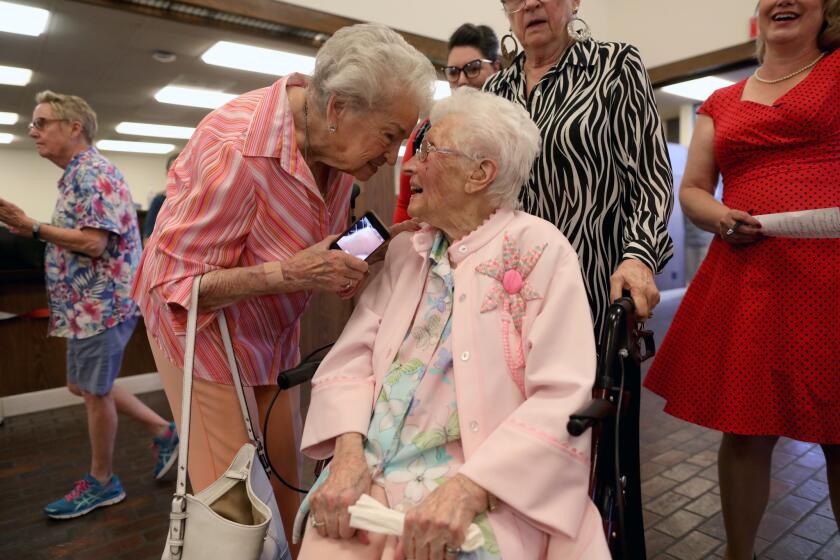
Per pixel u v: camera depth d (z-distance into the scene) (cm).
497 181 112
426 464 103
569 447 92
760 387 151
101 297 236
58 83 650
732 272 158
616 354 101
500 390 103
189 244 114
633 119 137
